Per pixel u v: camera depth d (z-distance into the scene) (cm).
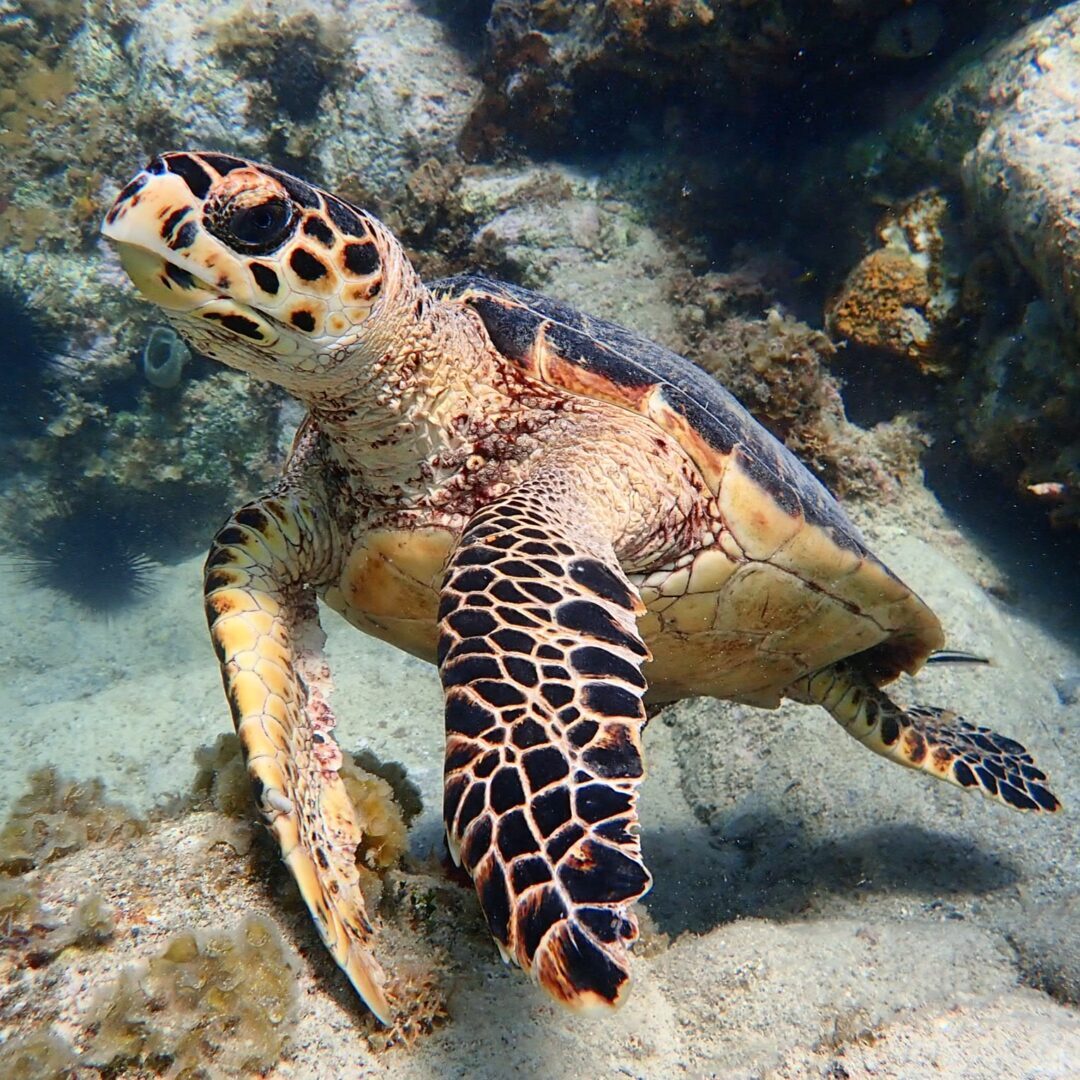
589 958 33
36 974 40
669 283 134
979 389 103
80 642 162
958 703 78
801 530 57
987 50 105
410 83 158
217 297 46
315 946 45
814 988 48
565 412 57
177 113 163
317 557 58
